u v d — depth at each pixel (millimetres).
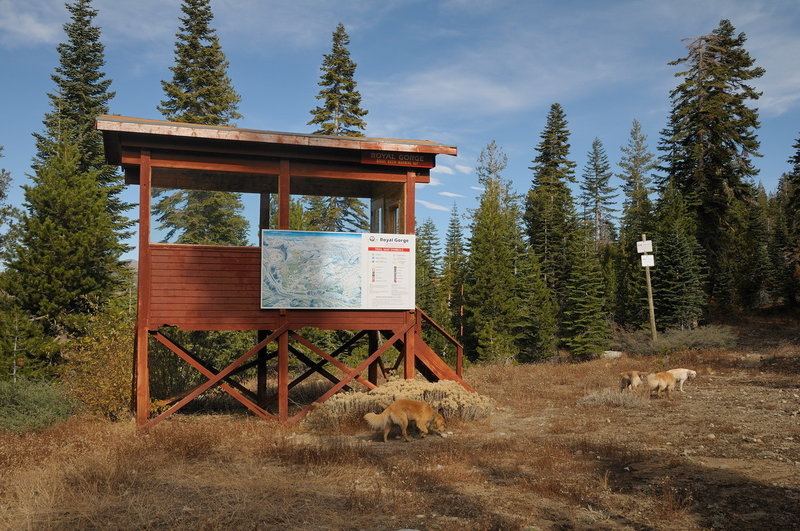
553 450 8562
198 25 29000
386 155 13055
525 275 36750
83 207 19406
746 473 7039
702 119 35781
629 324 36438
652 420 11094
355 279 12828
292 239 12469
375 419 9891
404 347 13383
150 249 11773
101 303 18281
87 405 12633
